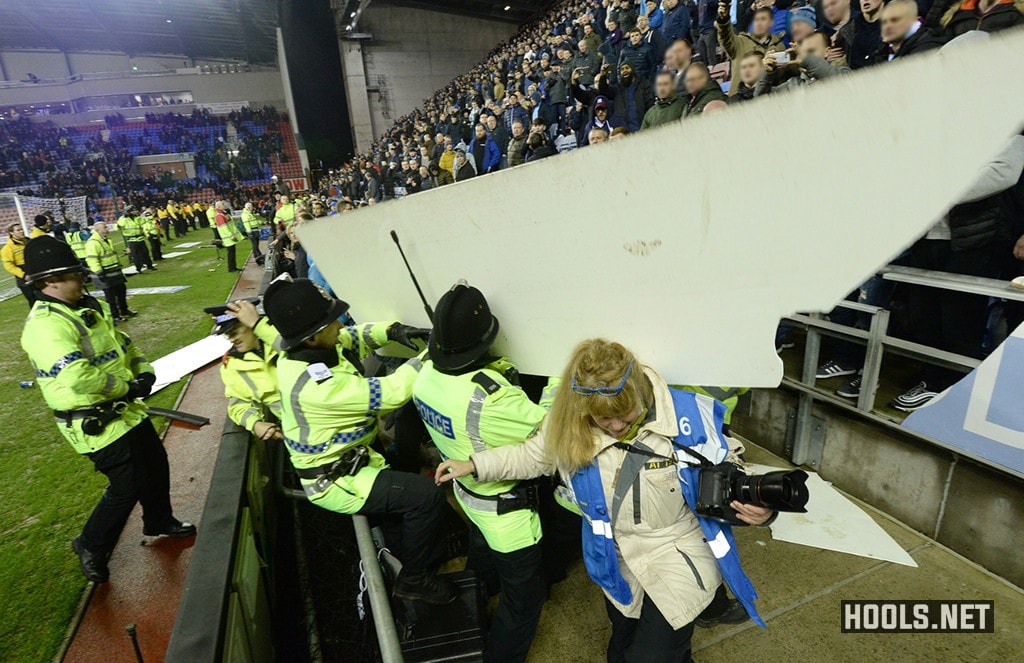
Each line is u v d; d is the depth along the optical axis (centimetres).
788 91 103
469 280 186
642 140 124
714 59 520
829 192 107
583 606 225
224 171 3278
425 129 1415
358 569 265
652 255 137
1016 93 85
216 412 480
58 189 2909
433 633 193
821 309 118
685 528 149
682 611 141
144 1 2603
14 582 289
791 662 191
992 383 194
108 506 258
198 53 3903
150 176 3158
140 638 246
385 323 235
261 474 288
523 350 183
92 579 269
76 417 241
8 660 242
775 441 313
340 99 2608
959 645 191
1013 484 206
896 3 249
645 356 153
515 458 157
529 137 604
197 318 814
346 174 1922
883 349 240
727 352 137
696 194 123
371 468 199
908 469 243
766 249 119
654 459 139
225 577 168
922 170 96
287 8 2372
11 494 375
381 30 2392
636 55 572
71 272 237
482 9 2439
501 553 172
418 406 178
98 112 3397
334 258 246
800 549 241
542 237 155
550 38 1223
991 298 258
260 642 211
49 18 2941
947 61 88
